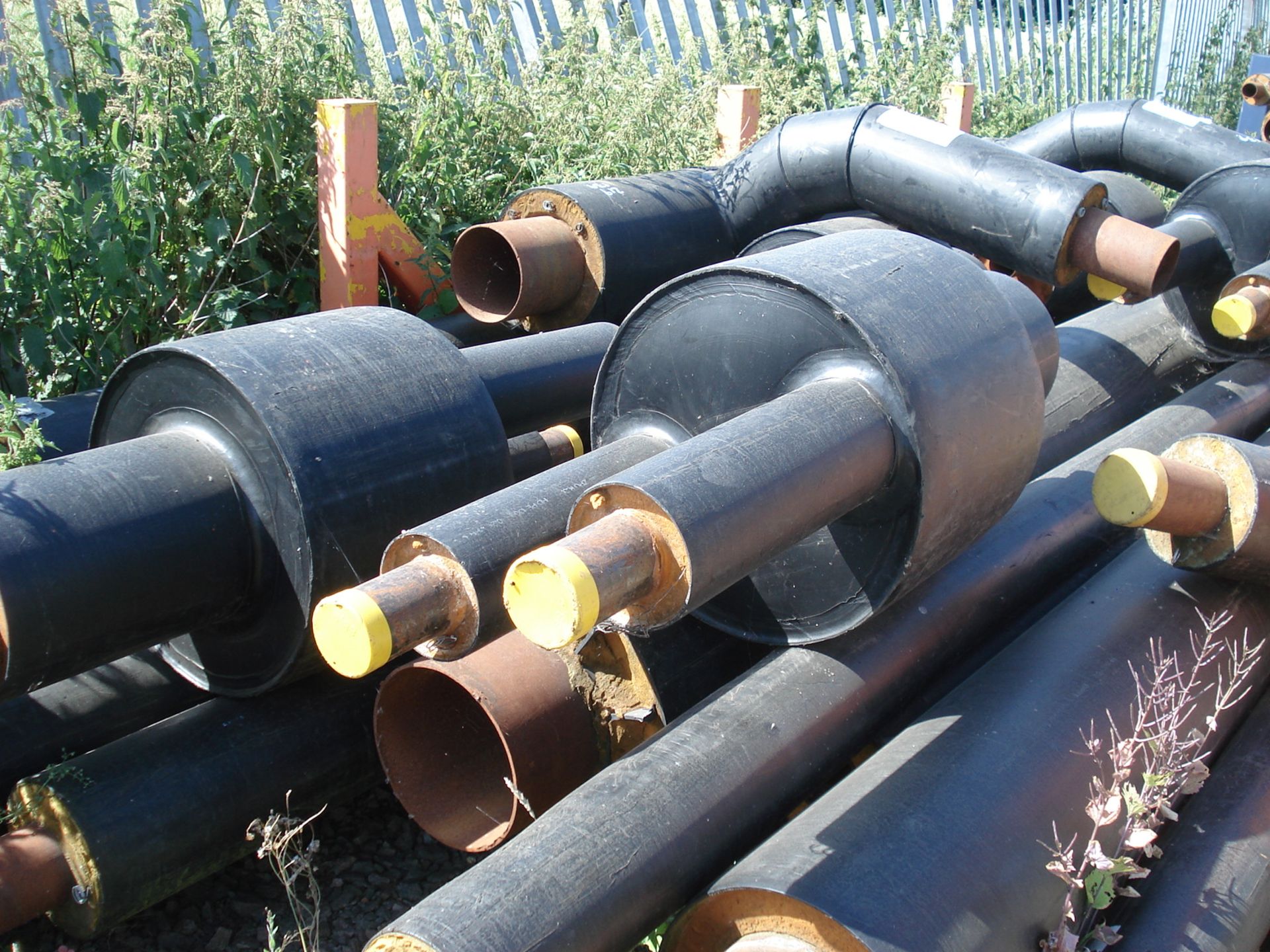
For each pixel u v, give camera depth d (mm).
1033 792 2312
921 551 2521
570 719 2715
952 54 9680
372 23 6648
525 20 7281
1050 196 4027
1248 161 4910
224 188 4812
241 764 2707
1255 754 2850
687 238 4902
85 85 4508
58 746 2797
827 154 4590
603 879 2115
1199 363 5066
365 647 2027
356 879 2965
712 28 8359
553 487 2551
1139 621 2893
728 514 2096
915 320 2533
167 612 2535
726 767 2396
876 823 2188
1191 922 2383
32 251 4027
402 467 2662
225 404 2598
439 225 5301
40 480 2412
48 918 2738
